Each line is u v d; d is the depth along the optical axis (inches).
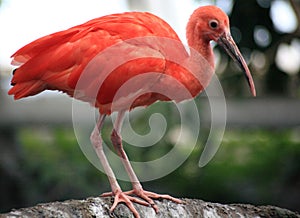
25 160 769.6
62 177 748.0
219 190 802.8
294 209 773.3
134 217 400.2
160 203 413.1
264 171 842.8
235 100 789.2
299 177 802.8
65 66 429.1
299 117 800.3
